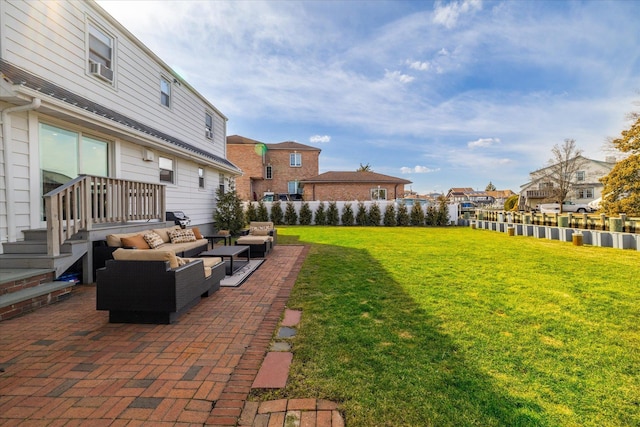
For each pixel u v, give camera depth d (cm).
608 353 282
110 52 784
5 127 501
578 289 491
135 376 247
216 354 284
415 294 464
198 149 1216
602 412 201
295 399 215
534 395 219
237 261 734
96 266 551
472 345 297
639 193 1692
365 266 670
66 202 495
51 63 611
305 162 3023
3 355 283
